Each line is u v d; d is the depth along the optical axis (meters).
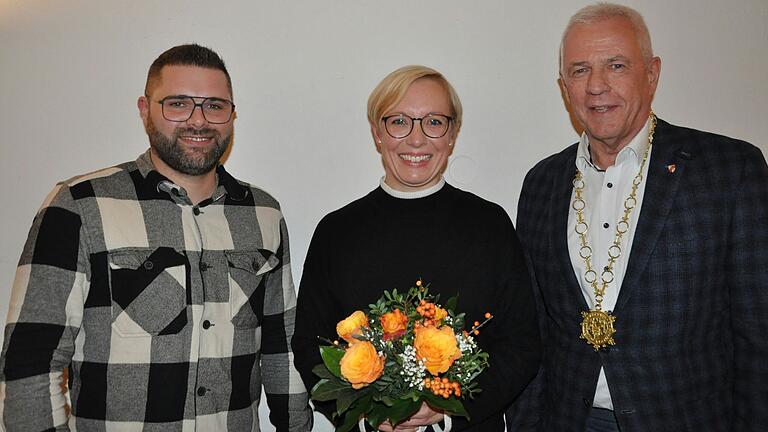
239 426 1.63
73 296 1.47
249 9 2.09
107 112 2.09
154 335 1.52
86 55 2.08
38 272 1.45
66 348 1.47
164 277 1.54
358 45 2.12
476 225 1.67
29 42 2.07
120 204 1.56
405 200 1.69
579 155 1.74
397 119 1.62
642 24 1.60
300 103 2.12
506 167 2.17
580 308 1.66
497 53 2.15
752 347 1.51
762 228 1.48
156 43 2.08
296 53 2.11
